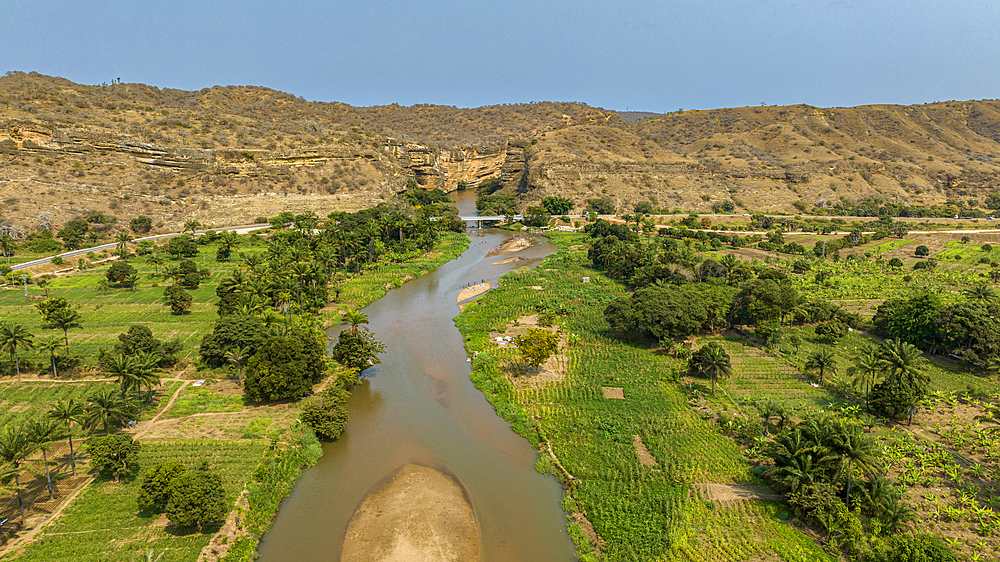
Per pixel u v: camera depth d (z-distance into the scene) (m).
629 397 85.94
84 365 94.75
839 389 86.50
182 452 70.00
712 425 76.44
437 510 61.53
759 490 62.22
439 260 196.88
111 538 54.28
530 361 95.50
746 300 116.50
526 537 57.50
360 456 73.50
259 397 83.00
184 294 126.88
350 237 177.00
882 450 67.12
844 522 53.19
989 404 80.69
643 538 54.81
